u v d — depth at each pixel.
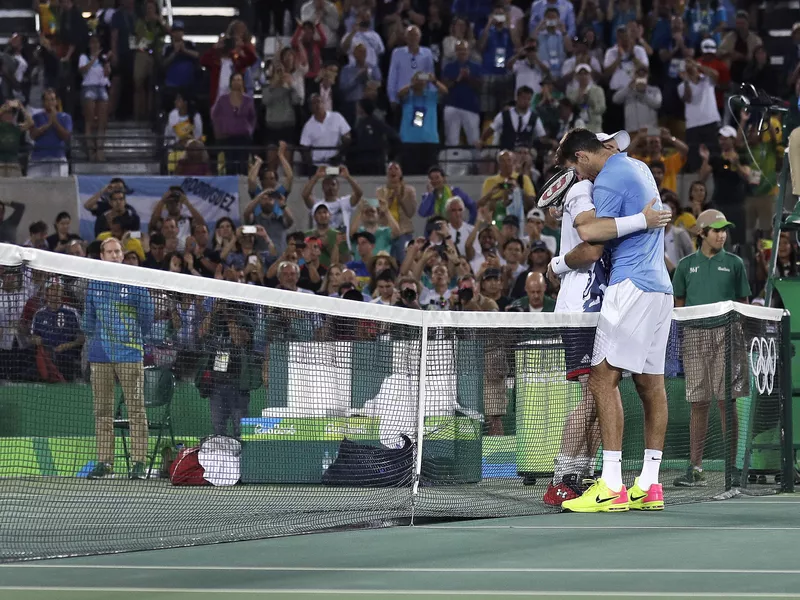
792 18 64.94
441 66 58.47
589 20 59.50
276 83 53.75
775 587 12.40
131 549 15.20
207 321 20.52
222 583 12.69
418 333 20.38
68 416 20.52
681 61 55.38
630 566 13.99
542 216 47.25
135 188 50.22
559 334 20.88
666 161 52.59
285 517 17.86
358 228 46.31
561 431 21.23
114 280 16.09
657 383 20.42
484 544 16.02
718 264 27.78
